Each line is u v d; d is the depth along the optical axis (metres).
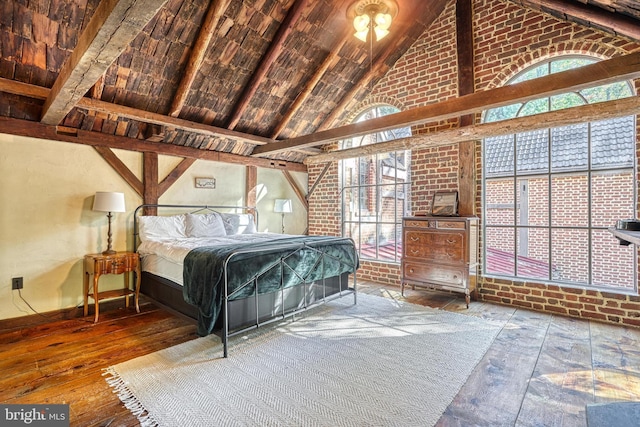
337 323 3.49
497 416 1.93
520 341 3.00
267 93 4.57
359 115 5.72
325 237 4.21
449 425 1.86
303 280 3.47
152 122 3.95
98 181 4.05
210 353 2.78
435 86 4.66
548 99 4.38
